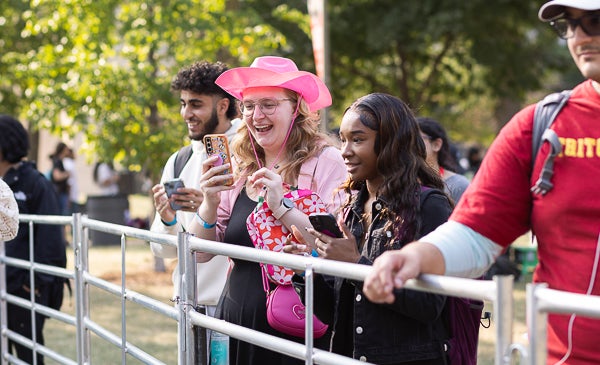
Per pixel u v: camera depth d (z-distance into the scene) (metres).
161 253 5.07
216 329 3.90
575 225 2.61
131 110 12.76
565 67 25.95
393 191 3.55
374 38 23.27
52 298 6.52
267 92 4.29
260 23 14.02
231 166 4.39
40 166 30.23
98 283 5.20
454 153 7.66
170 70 13.05
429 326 3.51
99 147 13.00
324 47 11.76
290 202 4.07
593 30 2.55
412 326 3.48
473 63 25.58
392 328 3.47
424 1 22.97
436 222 3.49
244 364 4.23
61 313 5.81
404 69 25.53
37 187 6.59
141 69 12.68
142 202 30.72
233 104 5.27
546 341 2.35
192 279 4.10
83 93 12.53
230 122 5.30
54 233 6.43
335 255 3.44
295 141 4.35
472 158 18.72
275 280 4.00
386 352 3.47
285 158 4.37
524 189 2.74
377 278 2.58
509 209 2.75
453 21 22.38
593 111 2.61
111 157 13.10
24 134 6.67
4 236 5.28
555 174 2.65
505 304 2.42
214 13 13.42
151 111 13.45
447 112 31.22
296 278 3.74
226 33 13.47
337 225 3.51
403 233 3.50
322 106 4.52
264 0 22.47
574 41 2.60
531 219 2.74
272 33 14.20
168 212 4.93
